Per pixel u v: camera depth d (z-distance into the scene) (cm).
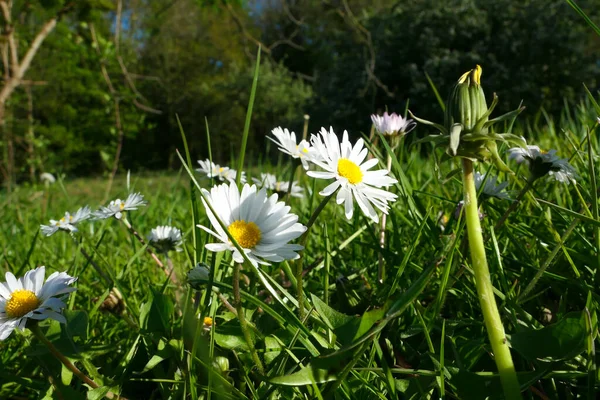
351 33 241
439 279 19
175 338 15
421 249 22
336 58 259
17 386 18
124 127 112
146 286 24
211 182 21
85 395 15
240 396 13
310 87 399
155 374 15
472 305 18
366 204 14
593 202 16
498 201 26
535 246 21
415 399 13
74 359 15
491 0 221
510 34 217
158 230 21
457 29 223
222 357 14
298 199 41
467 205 11
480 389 13
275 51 411
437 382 13
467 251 19
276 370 14
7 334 13
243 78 393
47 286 14
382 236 22
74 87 274
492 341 11
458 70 219
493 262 19
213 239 19
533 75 218
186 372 14
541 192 28
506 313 15
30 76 241
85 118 304
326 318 13
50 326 15
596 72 220
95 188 155
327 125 244
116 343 15
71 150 309
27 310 13
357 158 14
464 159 11
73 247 39
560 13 220
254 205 13
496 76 217
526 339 13
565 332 12
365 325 13
